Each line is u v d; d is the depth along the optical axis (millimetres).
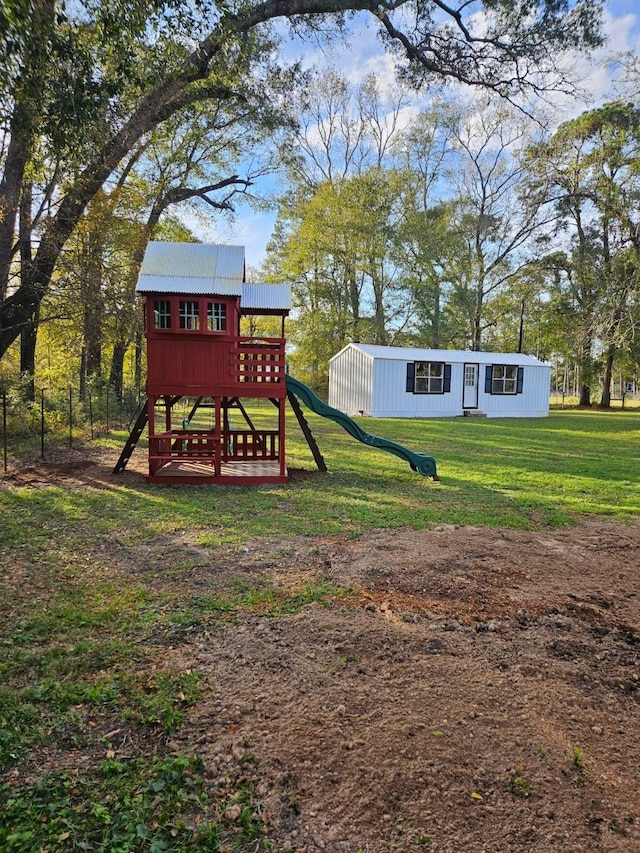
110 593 3477
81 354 14680
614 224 17547
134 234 12641
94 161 9172
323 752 1990
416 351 21250
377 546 4594
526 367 22172
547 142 19141
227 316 7324
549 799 1786
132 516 5465
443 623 3137
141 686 2416
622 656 2818
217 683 2455
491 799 1781
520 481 7719
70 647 2771
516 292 31750
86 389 14422
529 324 33469
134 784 1819
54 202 10516
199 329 7207
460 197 31844
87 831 1616
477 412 21203
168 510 5750
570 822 1691
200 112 15578
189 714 2217
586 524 5504
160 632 2953
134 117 10188
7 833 1593
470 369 21203
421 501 6387
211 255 7691
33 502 5934
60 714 2201
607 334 16406
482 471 8492
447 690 2424
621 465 9188
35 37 4195
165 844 1582
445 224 30594
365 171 31375
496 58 13992
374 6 12180
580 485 7461
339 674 2543
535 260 29703
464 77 14375
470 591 3656
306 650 2770
